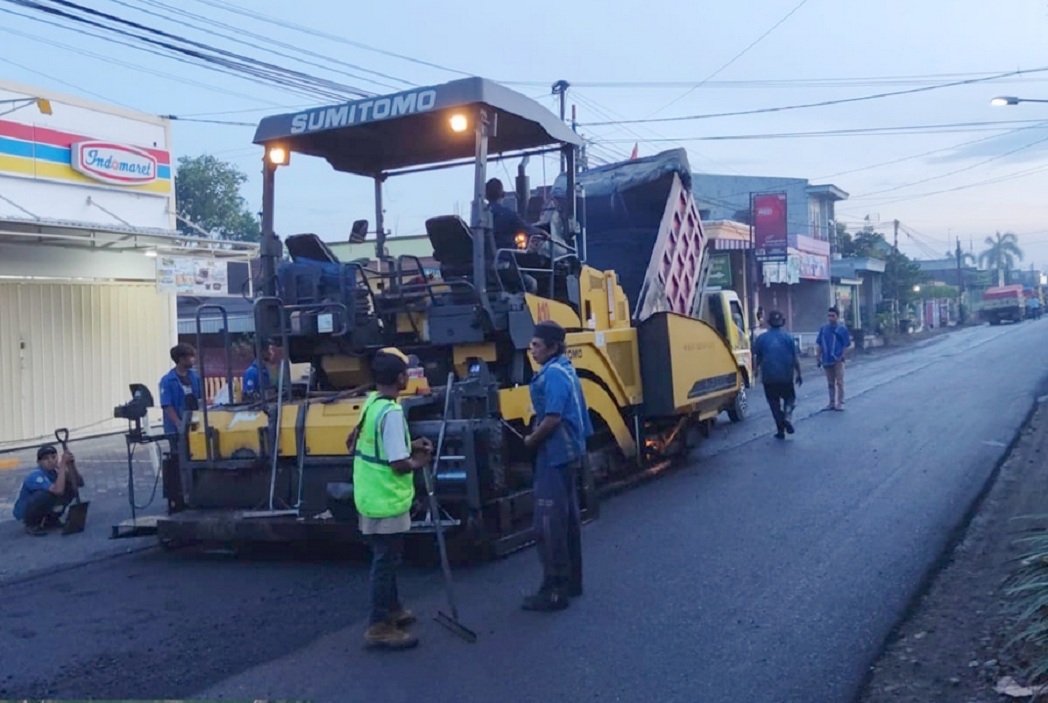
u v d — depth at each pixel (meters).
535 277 9.34
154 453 13.59
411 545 7.94
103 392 18.59
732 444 14.02
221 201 40.59
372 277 8.88
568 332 9.44
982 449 12.32
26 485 9.62
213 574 7.74
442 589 7.05
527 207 9.84
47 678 5.51
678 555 7.85
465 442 7.25
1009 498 9.48
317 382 9.14
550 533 6.51
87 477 13.33
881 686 5.15
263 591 7.18
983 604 6.36
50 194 16.89
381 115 8.28
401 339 8.88
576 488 6.83
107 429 18.61
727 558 7.69
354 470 6.09
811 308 45.00
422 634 6.09
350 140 9.12
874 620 6.15
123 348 19.03
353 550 8.40
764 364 14.25
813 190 48.25
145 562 8.28
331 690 5.23
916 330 58.44
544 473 6.57
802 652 5.63
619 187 12.68
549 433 6.53
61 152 17.00
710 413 13.23
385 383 5.90
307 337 8.81
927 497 9.64
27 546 9.09
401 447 5.79
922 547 7.82
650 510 9.66
